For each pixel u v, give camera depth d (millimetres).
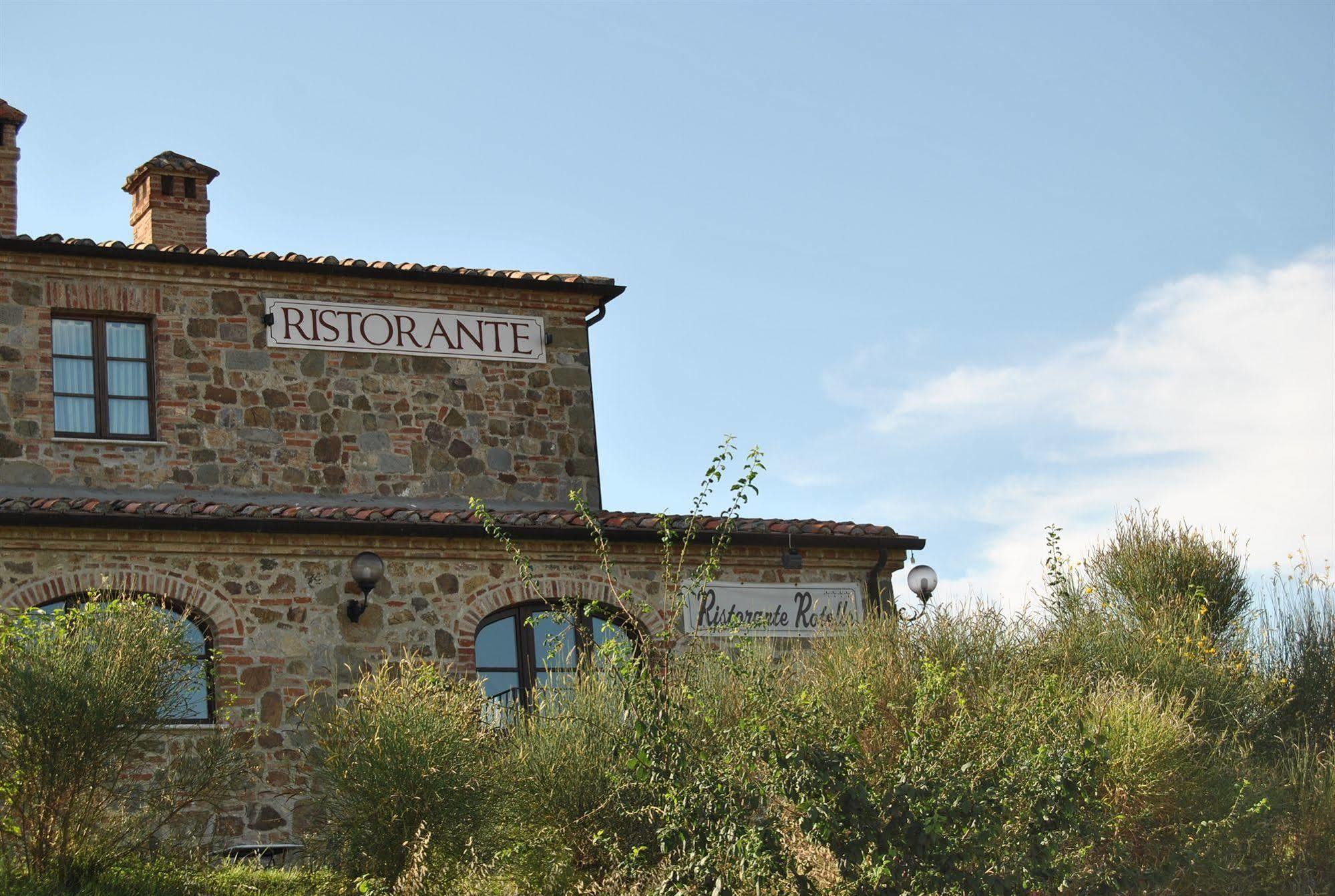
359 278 19156
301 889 13406
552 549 17219
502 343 19766
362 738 13664
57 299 17781
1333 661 18078
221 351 18391
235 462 18172
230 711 15492
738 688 13586
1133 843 13188
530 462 19562
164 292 18297
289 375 18641
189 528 15633
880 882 10859
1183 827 13219
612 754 12500
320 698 15930
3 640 12992
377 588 16438
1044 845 11398
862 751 11867
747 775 11391
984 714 12297
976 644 15609
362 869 13297
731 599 17828
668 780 11586
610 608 17359
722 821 11164
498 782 13711
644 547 17578
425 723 13680
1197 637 17125
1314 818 14344
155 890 12805
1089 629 16719
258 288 18750
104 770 12883
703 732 11977
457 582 16781
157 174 20516
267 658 15812
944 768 11625
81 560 15344
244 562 15961
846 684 14195
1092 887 11961
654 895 11391
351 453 18719
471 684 14922
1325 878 14031
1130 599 19422
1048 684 13523
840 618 17281
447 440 19219
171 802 13586
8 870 12336
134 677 13062
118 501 15625
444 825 13281
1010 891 11227
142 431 18000
